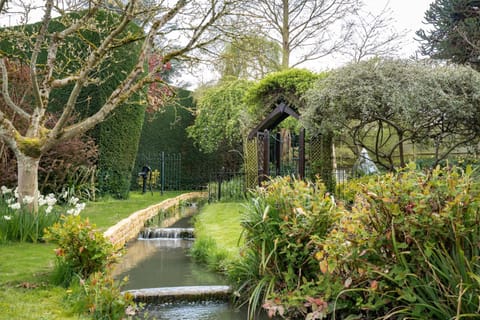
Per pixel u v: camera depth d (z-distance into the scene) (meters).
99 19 11.60
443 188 3.11
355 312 3.68
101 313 3.51
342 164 14.57
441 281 3.04
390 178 3.40
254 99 12.47
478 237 2.98
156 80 7.18
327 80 9.19
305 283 4.00
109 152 12.44
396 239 3.28
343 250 3.40
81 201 11.08
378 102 8.48
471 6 17.11
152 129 18.59
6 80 6.78
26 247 5.80
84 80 6.30
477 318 2.76
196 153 20.00
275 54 17.25
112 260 4.54
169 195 16.17
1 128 6.51
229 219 9.12
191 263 6.61
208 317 4.20
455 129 9.27
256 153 12.79
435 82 8.42
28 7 7.16
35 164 6.70
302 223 4.19
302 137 11.07
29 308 3.53
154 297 4.55
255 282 4.59
